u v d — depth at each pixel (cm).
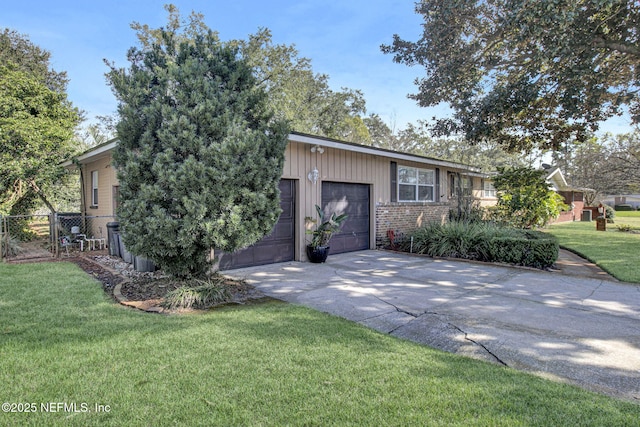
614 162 1945
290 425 235
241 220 525
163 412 248
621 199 4684
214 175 493
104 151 955
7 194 1162
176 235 502
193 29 2448
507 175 1423
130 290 563
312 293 590
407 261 908
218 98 526
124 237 525
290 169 870
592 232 1605
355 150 991
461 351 370
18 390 271
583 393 280
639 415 249
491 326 437
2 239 909
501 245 870
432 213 1355
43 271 700
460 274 751
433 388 283
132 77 526
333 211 997
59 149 1159
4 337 370
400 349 361
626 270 766
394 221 1184
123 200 524
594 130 1141
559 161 2753
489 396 272
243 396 269
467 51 1008
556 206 1452
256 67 2459
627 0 744
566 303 536
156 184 496
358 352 350
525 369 329
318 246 867
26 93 1204
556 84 970
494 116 1017
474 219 1354
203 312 477
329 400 264
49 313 448
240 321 436
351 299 555
